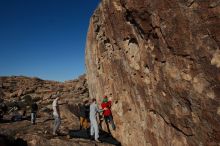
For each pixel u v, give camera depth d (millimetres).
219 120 7125
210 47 7145
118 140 13219
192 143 8156
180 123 8531
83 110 19047
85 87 32438
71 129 15906
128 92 11758
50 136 13617
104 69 14039
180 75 8156
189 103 8023
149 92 9977
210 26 7078
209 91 7316
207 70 7289
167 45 8445
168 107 8984
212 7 6988
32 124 17469
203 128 7664
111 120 13664
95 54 15078
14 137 13203
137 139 11469
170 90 8703
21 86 38000
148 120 10414
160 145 9750
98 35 14086
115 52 12250
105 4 12070
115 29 11578
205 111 7508
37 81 41375
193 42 7547
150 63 9547
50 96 30438
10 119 19547
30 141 12641
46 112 23469
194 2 7359
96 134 13227
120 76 12258
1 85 37625
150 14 8914
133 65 10766
